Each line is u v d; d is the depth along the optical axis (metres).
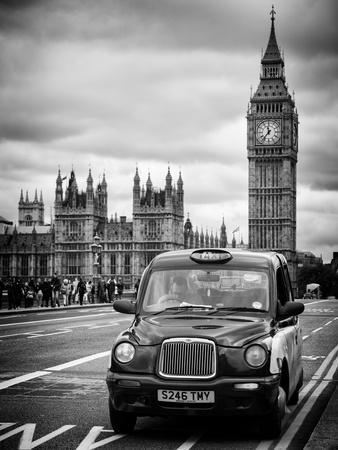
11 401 14.93
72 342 27.42
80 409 14.09
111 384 11.75
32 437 11.70
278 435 11.73
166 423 13.00
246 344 11.60
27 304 61.50
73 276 182.75
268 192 197.38
